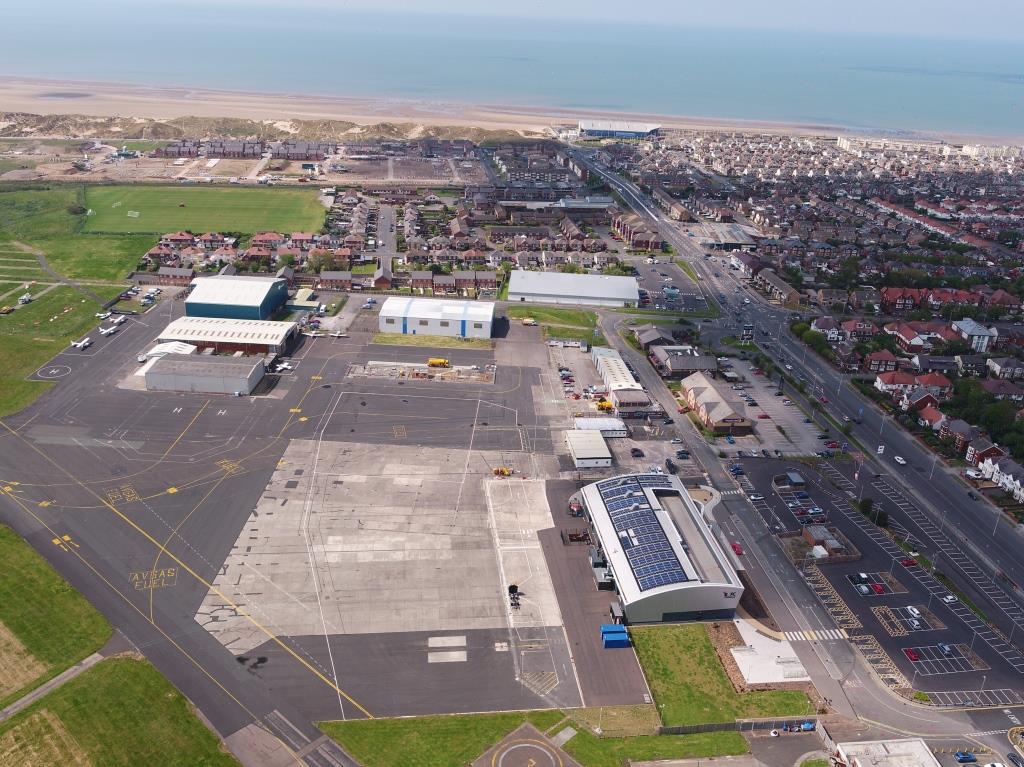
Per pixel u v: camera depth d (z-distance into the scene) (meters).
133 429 133.38
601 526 110.38
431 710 82.50
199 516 111.75
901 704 87.75
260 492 118.12
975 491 131.88
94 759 74.38
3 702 80.00
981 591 107.50
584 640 93.81
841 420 154.75
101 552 103.44
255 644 89.69
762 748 81.00
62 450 125.94
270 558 104.00
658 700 86.00
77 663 85.62
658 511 111.12
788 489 129.12
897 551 115.12
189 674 85.06
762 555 112.75
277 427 137.00
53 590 96.00
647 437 143.25
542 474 127.88
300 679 85.31
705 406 149.38
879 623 100.31
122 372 153.75
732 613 100.06
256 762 75.44
